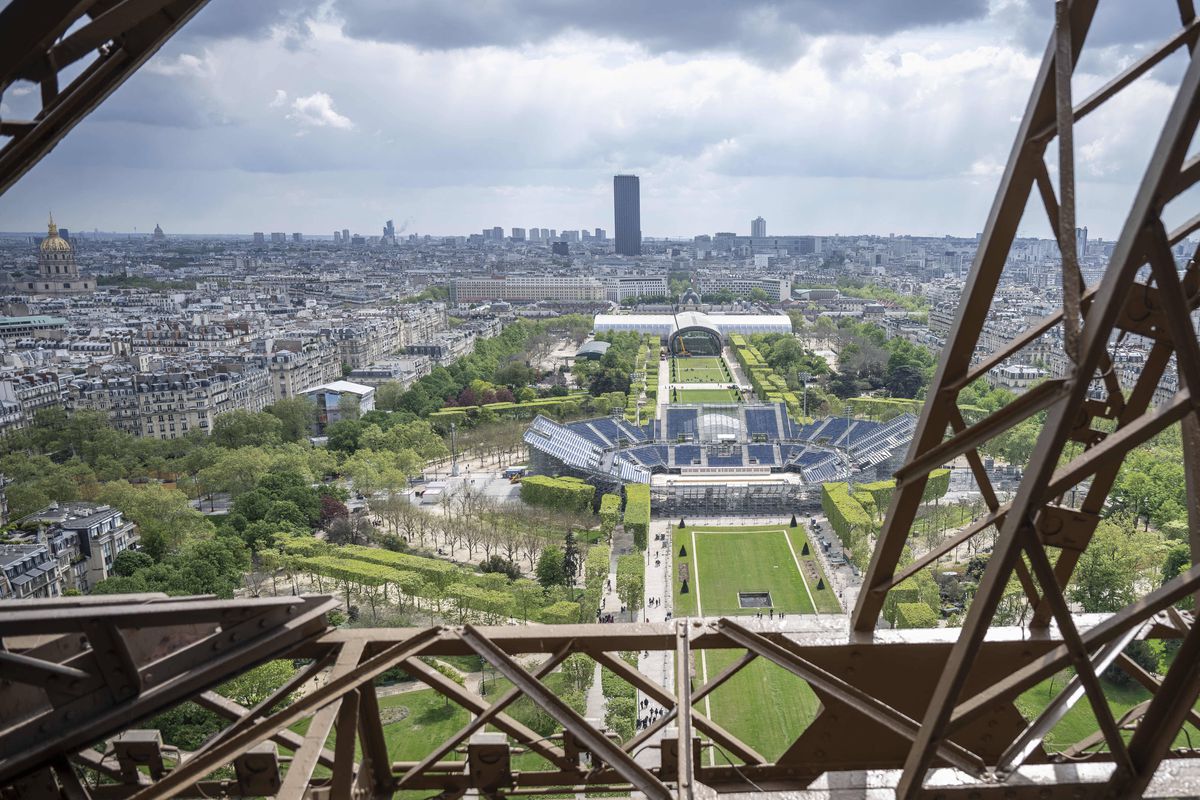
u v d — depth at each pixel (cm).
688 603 19812
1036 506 2120
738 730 13662
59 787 2342
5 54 1977
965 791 2481
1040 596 2984
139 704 2366
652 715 14138
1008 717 3042
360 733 2844
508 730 2953
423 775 2933
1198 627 2216
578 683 14400
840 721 2930
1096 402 2744
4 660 2222
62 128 2300
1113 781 2420
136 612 2331
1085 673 2297
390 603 19100
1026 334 2664
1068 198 2022
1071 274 2012
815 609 19412
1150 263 1939
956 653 2291
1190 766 2502
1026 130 2389
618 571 19300
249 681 12662
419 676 2948
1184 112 1844
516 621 17500
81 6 2003
